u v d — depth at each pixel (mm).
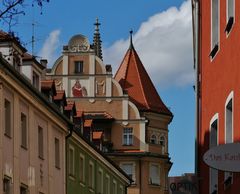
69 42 81625
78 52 81438
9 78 38594
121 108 82188
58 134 50125
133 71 90438
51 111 47344
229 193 19000
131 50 92938
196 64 24688
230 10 19203
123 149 81938
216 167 14234
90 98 81438
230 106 19391
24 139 42406
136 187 81375
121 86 87062
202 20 24156
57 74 81125
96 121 81312
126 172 81875
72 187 53750
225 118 19625
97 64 81812
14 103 40219
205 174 23094
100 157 63500
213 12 22234
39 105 44719
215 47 21266
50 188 47500
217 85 21016
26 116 42656
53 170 48375
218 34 21641
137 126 82375
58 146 50125
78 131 54562
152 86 88938
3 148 38156
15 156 40156
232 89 18531
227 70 19344
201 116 24094
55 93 51406
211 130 22203
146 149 82062
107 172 67562
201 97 24234
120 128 82062
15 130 40312
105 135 82000
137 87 88312
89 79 81500
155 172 82875
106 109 81875
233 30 18391
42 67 48281
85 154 58375
